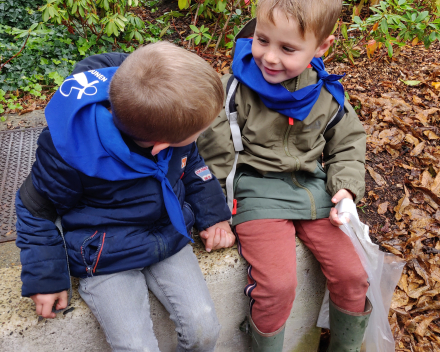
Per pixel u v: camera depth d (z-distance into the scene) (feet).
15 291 4.11
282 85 4.62
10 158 7.16
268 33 4.14
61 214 3.85
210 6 10.71
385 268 5.29
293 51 4.17
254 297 4.47
